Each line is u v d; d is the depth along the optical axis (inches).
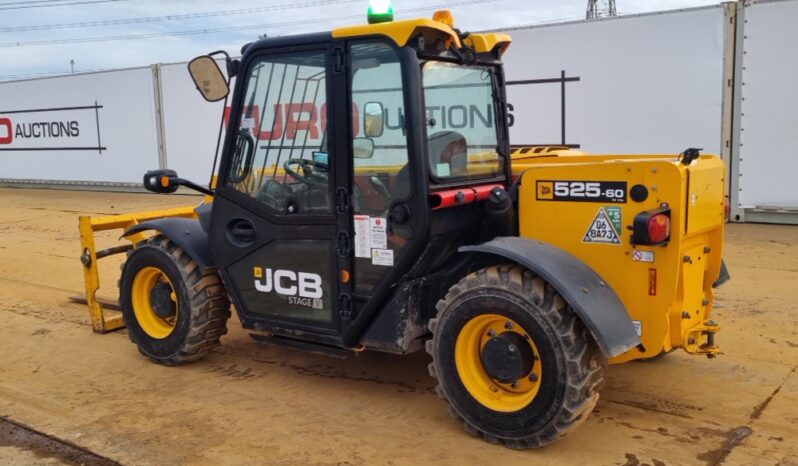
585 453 129.0
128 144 580.7
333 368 177.3
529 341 127.2
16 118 651.5
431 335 148.5
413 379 168.6
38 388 168.1
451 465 126.0
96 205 525.0
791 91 322.3
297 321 154.7
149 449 135.6
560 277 121.9
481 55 152.8
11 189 661.3
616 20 354.0
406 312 141.3
